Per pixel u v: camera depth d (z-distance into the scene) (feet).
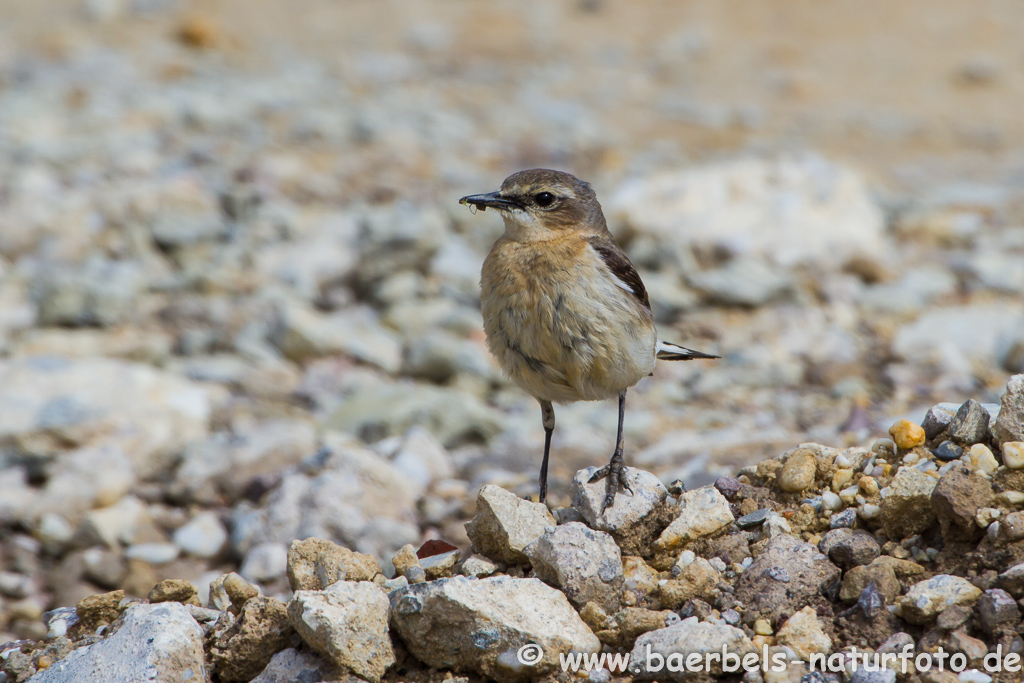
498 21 107.86
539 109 84.17
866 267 54.85
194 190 61.57
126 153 66.95
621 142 78.43
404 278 53.93
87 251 55.42
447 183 67.72
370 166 70.18
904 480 22.63
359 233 57.72
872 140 81.00
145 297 51.70
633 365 25.32
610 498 23.86
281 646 22.06
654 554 23.52
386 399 41.52
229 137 73.87
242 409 42.27
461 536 32.27
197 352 47.88
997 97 90.12
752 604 21.75
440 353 45.80
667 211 57.21
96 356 45.80
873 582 21.29
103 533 33.60
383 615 21.75
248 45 96.78
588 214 26.53
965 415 23.94
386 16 108.37
